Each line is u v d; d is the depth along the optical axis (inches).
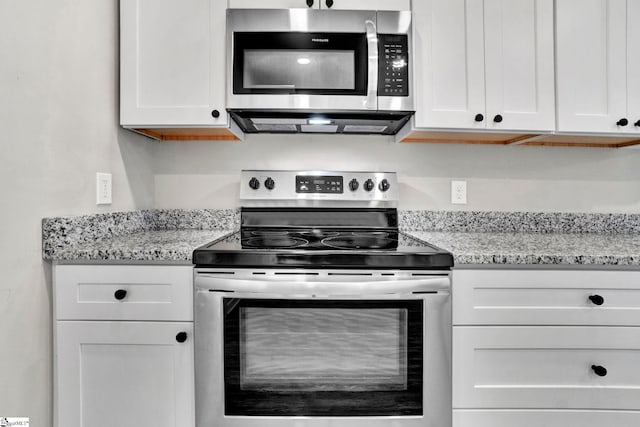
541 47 54.8
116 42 54.8
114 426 42.3
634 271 42.3
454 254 41.7
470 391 42.4
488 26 54.6
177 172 66.6
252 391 41.4
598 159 67.7
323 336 41.3
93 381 42.2
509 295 42.5
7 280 36.2
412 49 53.3
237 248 43.3
